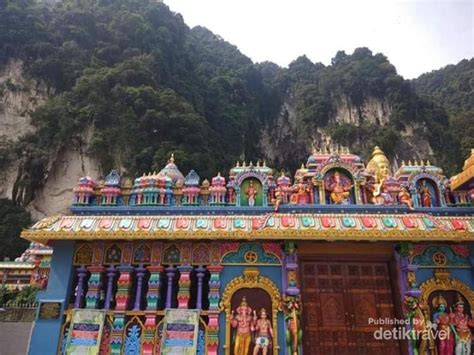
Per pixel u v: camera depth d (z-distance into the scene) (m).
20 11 76.12
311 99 115.12
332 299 10.30
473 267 10.20
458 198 11.23
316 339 9.89
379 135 96.69
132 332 9.60
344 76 113.69
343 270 10.65
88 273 10.36
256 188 11.39
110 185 11.24
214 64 118.00
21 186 61.09
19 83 69.50
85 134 64.75
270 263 10.30
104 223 9.97
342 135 100.56
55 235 9.69
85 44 79.88
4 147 63.41
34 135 65.69
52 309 9.66
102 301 10.09
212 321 9.59
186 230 9.72
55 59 72.25
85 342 9.30
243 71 120.44
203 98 93.56
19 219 56.34
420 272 10.26
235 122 97.50
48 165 62.91
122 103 68.19
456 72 132.75
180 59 93.75
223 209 10.81
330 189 11.40
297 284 9.91
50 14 82.25
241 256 10.38
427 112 101.75
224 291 9.99
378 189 11.29
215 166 71.81
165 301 10.10
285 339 9.46
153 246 10.35
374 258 10.69
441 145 97.50
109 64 78.44
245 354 9.36
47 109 66.69
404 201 10.84
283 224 9.76
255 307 9.91
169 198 11.12
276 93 124.31
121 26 85.31
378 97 107.00
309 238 9.58
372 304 10.27
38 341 9.33
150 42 85.81
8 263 28.00
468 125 101.94
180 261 10.25
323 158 12.18
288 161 110.81
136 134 65.19
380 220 9.95
